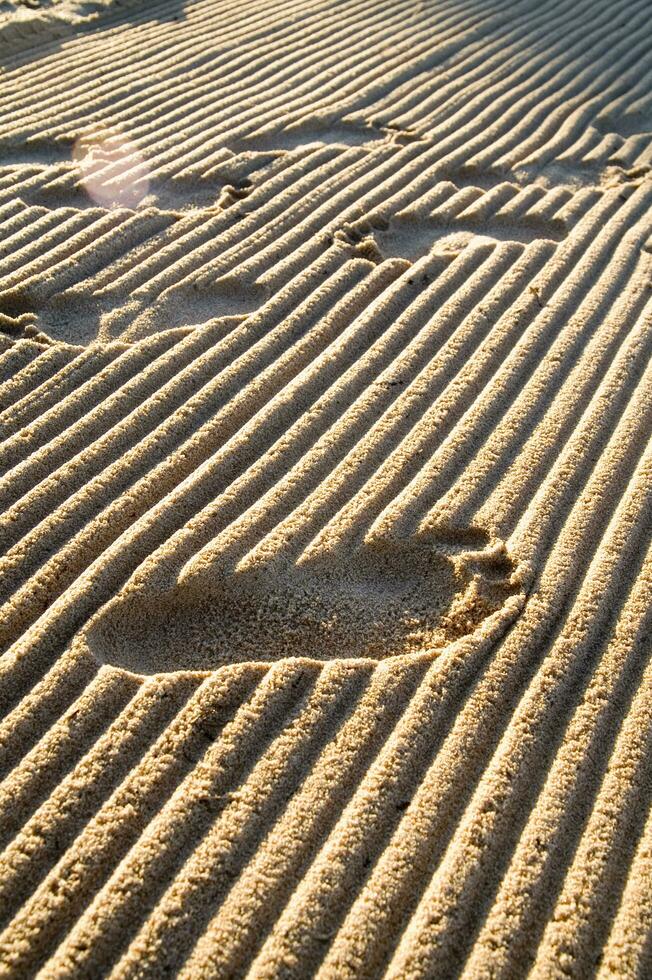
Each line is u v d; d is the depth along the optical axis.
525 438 0.93
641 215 1.17
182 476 0.92
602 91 1.41
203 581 0.85
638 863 0.74
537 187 1.21
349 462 0.92
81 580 0.85
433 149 1.27
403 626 0.84
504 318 1.03
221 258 1.10
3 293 1.06
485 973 0.69
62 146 1.29
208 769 0.77
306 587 0.86
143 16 1.58
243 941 0.71
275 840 0.75
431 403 0.96
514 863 0.74
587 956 0.70
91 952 0.71
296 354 1.00
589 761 0.77
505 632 0.82
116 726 0.79
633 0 1.65
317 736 0.78
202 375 0.98
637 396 0.96
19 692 0.80
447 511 0.88
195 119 1.32
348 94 1.38
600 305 1.05
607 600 0.84
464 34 1.52
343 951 0.71
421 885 0.73
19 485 0.90
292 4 1.61
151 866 0.74
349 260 1.10
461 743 0.78
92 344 1.02
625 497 0.89
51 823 0.75
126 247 1.12
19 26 1.48
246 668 0.81
